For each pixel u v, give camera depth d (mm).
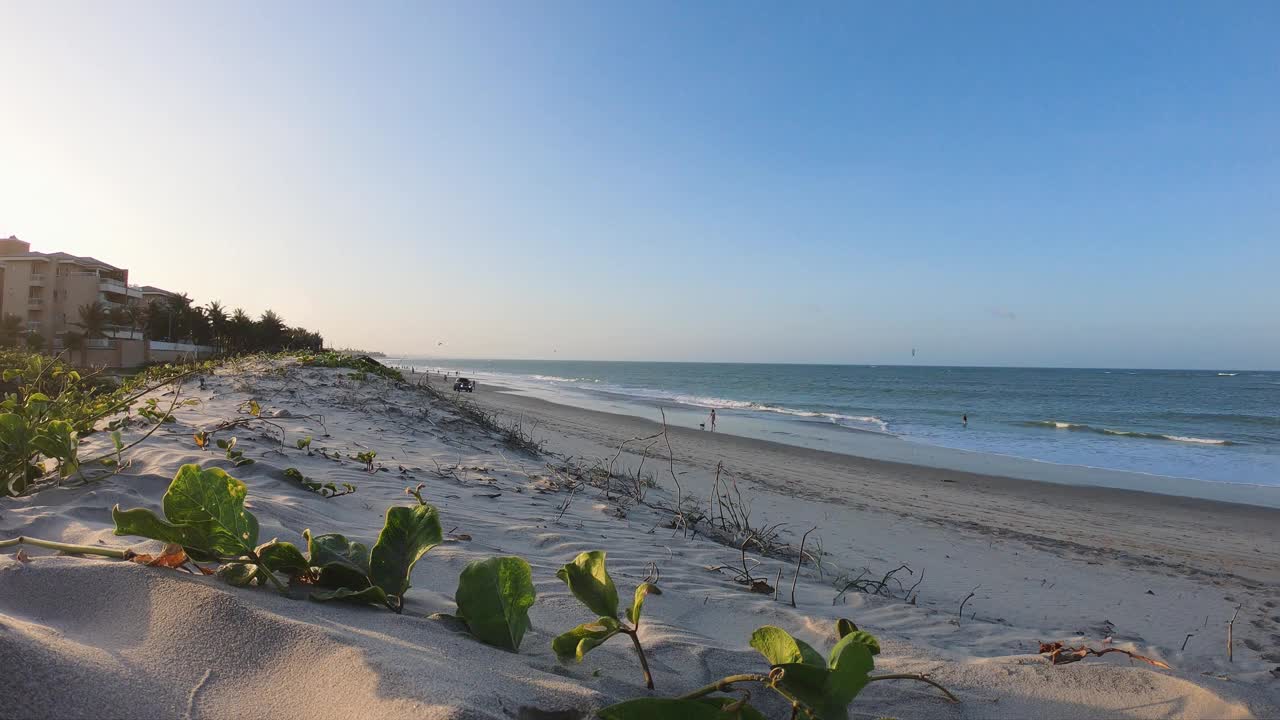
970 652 2783
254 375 10516
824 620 2793
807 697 1053
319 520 3121
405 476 5152
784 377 94500
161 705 981
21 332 42125
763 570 4148
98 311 45594
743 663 1864
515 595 1584
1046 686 1794
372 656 1161
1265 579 6797
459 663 1302
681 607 2838
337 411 8531
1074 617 4859
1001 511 10195
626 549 4043
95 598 1316
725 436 18953
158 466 3570
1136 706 1668
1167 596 5816
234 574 1567
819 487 10992
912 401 43250
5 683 878
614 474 8406
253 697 1057
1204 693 1685
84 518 2369
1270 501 12047
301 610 1461
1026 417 32062
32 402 3746
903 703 1685
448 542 3340
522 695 1197
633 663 1712
